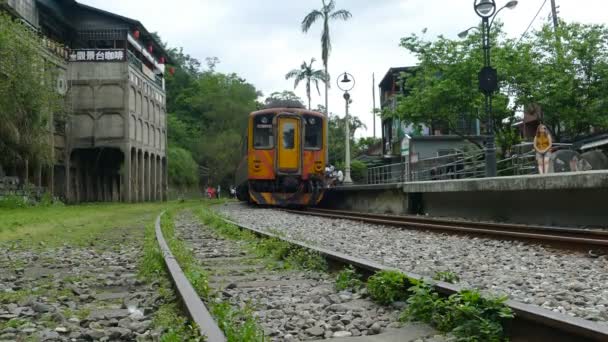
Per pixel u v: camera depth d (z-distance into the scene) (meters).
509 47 23.31
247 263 7.89
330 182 28.03
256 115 23.16
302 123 23.23
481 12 16.23
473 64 23.05
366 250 8.98
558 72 22.94
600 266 6.93
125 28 37.41
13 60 22.92
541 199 13.30
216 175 63.16
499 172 19.27
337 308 4.86
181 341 3.63
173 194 52.56
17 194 26.19
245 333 3.56
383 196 21.91
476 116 24.16
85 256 8.97
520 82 23.20
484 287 5.59
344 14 37.41
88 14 37.62
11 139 23.16
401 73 26.80
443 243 9.83
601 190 11.48
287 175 23.06
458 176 23.25
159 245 8.59
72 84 35.66
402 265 7.20
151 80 42.91
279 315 4.66
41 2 32.44
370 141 61.66
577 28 23.53
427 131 36.53
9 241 11.37
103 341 3.99
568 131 24.91
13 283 6.51
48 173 32.09
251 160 23.11
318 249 7.40
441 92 23.56
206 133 67.31
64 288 6.15
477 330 3.83
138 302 5.27
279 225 14.65
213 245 10.23
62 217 18.34
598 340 3.17
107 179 42.25
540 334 3.65
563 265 7.07
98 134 35.75
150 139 42.53
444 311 4.26
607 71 22.52
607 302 4.81
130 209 25.16
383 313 4.76
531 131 37.47
